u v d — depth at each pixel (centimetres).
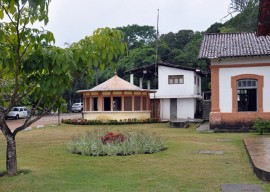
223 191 621
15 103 740
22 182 708
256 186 653
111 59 625
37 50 644
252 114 1844
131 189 646
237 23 4116
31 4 383
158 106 3278
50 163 933
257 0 3853
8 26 629
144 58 4731
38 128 2317
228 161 927
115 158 988
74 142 1185
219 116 1886
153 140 1167
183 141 1403
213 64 1905
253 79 1856
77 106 5375
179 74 3212
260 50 1834
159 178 733
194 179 722
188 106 3234
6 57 616
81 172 806
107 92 2856
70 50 623
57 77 648
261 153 947
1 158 1048
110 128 2177
